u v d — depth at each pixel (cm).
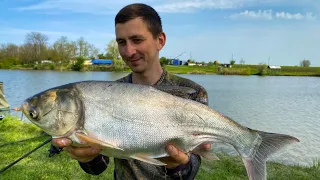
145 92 77
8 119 384
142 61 83
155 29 83
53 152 161
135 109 75
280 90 1391
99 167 83
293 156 334
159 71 87
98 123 73
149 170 80
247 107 782
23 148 274
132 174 81
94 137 73
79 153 72
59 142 71
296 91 1357
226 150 311
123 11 81
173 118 77
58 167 226
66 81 1439
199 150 80
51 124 73
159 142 75
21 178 204
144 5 83
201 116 79
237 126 82
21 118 382
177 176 78
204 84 1639
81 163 82
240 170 233
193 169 81
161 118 76
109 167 228
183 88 82
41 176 209
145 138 75
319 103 918
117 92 75
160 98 77
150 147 75
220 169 232
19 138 310
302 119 622
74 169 224
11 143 289
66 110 73
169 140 76
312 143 404
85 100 74
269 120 607
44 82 1370
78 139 72
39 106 73
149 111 76
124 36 81
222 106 791
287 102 928
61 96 74
